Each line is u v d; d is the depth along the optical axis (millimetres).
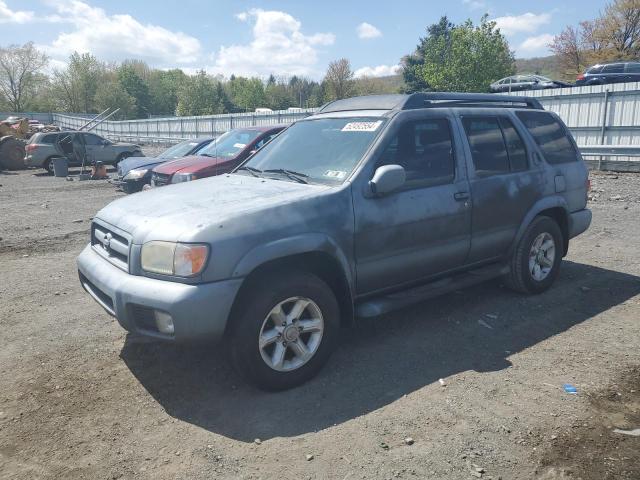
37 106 78625
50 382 3645
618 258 6398
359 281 3801
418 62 62969
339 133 4289
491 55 39406
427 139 4203
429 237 4113
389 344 4152
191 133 36781
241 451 2844
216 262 3092
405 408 3215
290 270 3453
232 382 3598
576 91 17750
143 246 3246
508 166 4762
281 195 3605
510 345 4082
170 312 3023
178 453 2840
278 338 3381
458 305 4945
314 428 3035
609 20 49219
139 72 108750
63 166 19469
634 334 4219
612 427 2980
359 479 2594
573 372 3621
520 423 3029
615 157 15344
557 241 5195
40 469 2729
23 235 8812
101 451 2871
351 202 3666
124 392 3494
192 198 3748
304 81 94812
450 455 2758
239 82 100875
